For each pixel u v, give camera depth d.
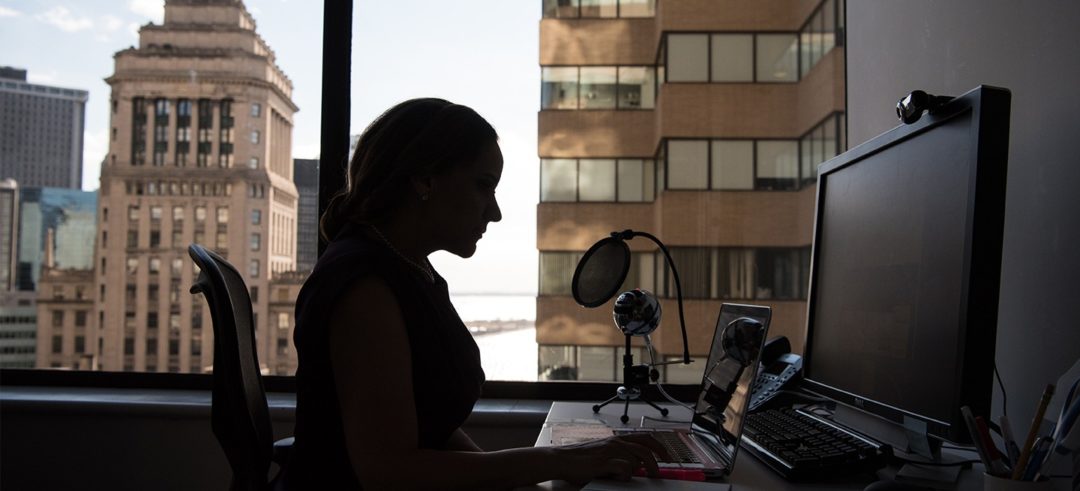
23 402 1.89
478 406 1.95
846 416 1.21
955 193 0.81
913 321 0.88
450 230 0.92
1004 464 0.71
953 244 0.80
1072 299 1.03
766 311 0.93
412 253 0.93
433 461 0.75
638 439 0.91
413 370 0.82
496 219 0.96
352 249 0.84
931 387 0.82
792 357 1.44
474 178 0.91
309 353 0.80
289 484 0.84
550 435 1.16
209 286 0.97
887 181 0.99
